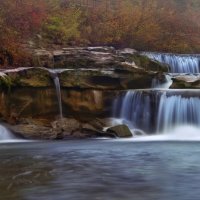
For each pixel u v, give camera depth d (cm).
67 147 1586
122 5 3931
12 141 1884
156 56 3025
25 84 2045
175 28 4034
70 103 2138
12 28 2797
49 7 3412
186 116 2088
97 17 3644
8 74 2028
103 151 1442
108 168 1081
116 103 2183
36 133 1955
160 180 938
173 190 850
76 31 3278
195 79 2359
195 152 1405
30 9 3006
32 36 2909
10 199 784
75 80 2142
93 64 2514
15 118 2025
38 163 1174
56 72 2128
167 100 2109
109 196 805
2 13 2820
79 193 827
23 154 1386
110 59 2572
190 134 2041
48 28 3111
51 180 937
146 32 3672
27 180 937
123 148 1534
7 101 2020
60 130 1992
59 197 799
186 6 5100
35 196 805
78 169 1068
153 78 2333
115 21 3600
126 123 2141
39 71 2089
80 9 3644
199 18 4741
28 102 2058
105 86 2192
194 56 3134
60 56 2562
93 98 2166
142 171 1038
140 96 2141
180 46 3844
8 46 2544
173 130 2078
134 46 3647
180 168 1079
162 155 1328
